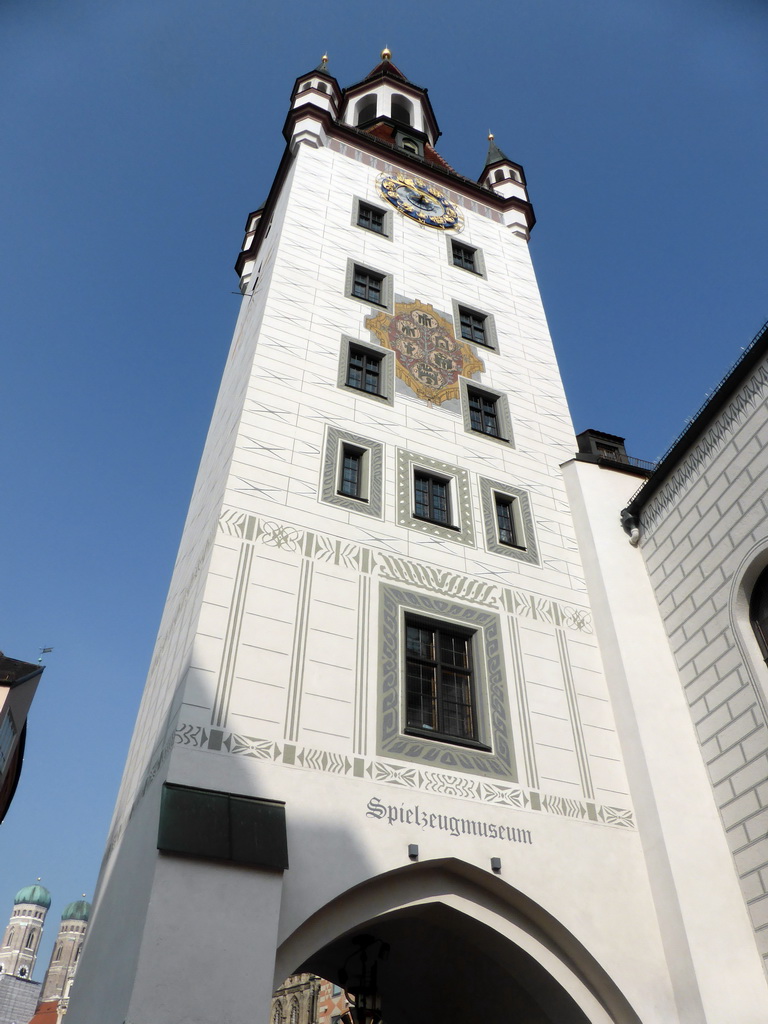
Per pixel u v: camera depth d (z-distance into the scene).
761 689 12.48
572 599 15.55
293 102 26.77
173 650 13.89
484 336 21.08
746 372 14.09
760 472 13.46
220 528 13.01
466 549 15.20
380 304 19.86
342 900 10.45
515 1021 12.73
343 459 15.61
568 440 19.17
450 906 11.16
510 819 11.91
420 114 34.78
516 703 13.41
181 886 9.02
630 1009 10.84
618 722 13.87
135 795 12.95
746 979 10.98
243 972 8.67
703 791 12.86
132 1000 8.12
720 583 13.85
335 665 12.29
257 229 27.34
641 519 16.39
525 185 29.11
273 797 10.52
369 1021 11.79
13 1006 110.62
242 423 14.88
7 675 24.98
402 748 11.90
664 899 11.78
